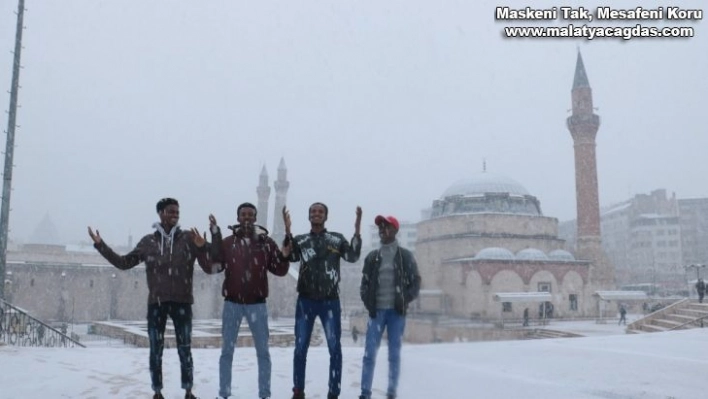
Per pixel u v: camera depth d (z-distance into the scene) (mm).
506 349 9328
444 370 6645
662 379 6750
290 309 78375
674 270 112500
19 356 8734
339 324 5848
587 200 60781
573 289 53031
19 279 61562
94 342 38156
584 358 8586
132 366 7953
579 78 63344
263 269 5922
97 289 66438
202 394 6121
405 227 108625
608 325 44031
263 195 102000
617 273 111250
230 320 5809
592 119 61312
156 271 5812
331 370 5730
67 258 70062
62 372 7297
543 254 54281
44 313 62500
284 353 9586
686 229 120062
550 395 5750
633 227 121500
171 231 5918
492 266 49969
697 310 25938
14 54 15820
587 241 60062
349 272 101500
